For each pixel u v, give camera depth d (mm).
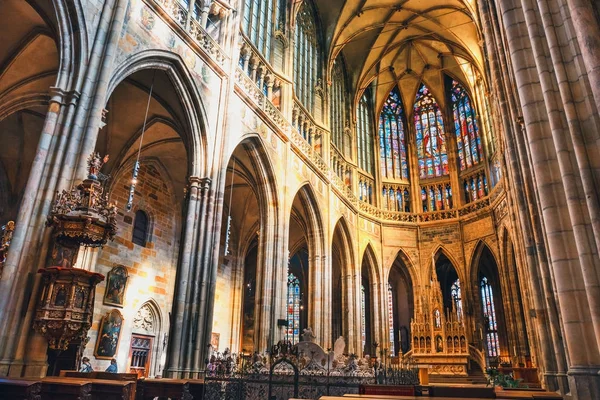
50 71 18297
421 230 38562
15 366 10039
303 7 32250
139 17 15773
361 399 6473
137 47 15516
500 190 32781
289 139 25469
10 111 18703
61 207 10750
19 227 10883
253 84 22688
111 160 21859
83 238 11266
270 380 12469
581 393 7859
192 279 16578
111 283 21031
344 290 32906
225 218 30312
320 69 33562
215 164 18547
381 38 37719
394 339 39719
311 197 28469
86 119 12570
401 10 34781
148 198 24406
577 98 8562
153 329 23438
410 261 37656
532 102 10125
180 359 15477
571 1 8438
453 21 34688
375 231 37656
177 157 25062
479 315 34312
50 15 13742
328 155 31766
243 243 31453
